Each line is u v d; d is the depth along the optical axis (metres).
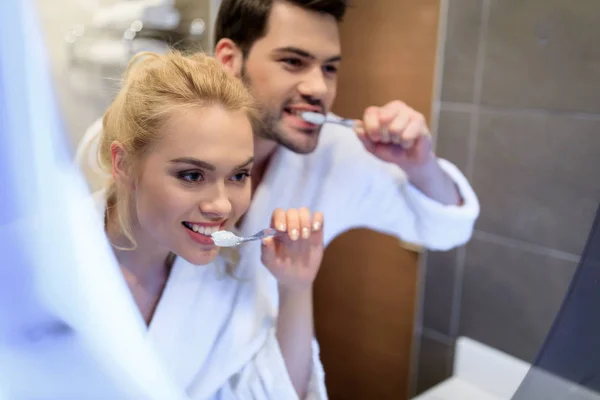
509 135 0.94
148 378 0.36
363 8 1.12
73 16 0.74
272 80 0.67
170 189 0.47
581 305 0.43
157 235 0.50
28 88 0.30
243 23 0.68
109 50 0.78
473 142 0.99
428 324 1.15
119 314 0.35
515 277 0.98
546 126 0.89
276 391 0.61
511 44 0.91
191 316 0.59
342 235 1.29
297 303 0.64
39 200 0.31
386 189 0.93
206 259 0.51
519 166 0.93
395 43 1.08
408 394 1.21
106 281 0.34
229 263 0.64
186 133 0.46
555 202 0.90
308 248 0.62
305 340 0.65
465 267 1.05
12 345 0.31
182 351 0.58
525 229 0.95
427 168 0.80
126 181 0.50
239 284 0.64
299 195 0.82
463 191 0.88
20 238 0.30
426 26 1.02
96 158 0.53
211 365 0.60
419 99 1.06
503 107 0.94
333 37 0.69
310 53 0.67
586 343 0.42
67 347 0.32
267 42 0.66
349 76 1.17
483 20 0.94
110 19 0.79
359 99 1.16
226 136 0.47
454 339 1.10
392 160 0.78
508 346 1.01
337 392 1.39
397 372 1.23
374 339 1.27
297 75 0.68
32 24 0.30
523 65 0.90
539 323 0.95
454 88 1.00
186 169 0.47
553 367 0.43
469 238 1.03
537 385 0.43
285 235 0.60
